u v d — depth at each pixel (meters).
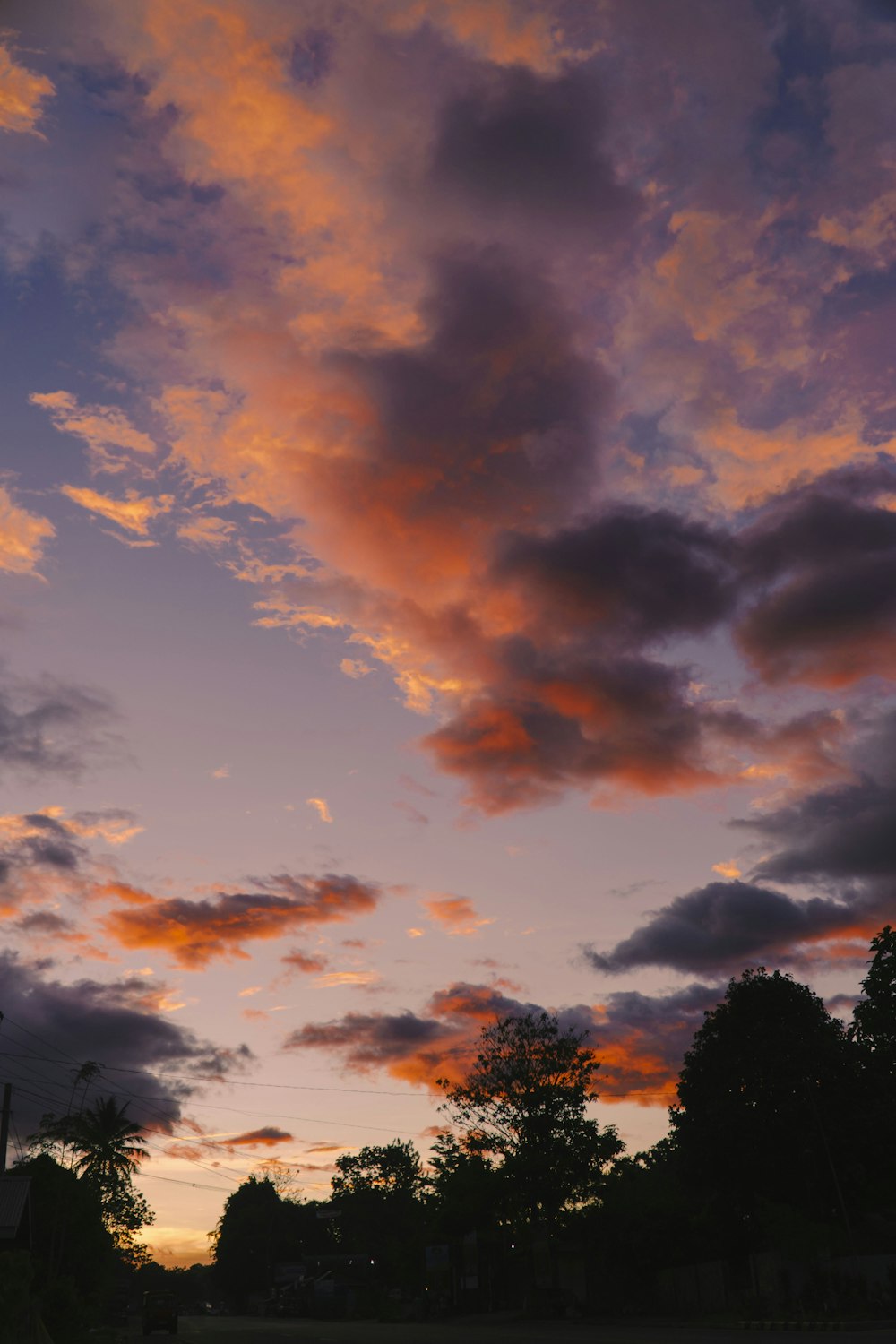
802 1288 44.44
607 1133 66.50
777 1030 56.88
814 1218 53.50
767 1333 33.09
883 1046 54.78
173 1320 62.84
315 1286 98.50
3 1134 49.41
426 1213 84.81
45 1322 41.44
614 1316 59.69
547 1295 65.12
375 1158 139.50
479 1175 67.50
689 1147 56.81
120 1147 78.00
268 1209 162.25
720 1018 58.97
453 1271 86.19
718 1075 57.38
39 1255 61.28
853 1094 54.41
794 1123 53.91
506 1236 75.88
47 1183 64.75
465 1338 41.25
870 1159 53.06
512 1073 66.81
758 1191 54.88
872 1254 47.31
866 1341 26.00
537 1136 66.50
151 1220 81.19
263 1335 52.84
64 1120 75.88
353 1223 138.25
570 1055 67.12
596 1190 64.81
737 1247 55.66
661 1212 61.69
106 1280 66.62
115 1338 50.84
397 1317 88.88
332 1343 39.97
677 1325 43.88
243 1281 154.75
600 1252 64.19
